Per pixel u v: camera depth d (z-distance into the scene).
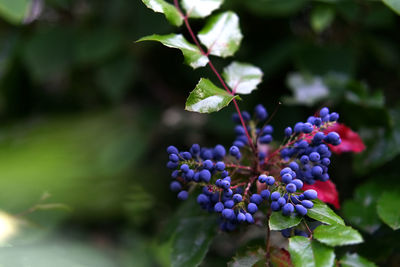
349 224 0.67
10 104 1.03
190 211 0.68
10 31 0.95
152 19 0.85
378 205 0.64
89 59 0.87
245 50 0.87
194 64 0.62
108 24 0.91
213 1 0.65
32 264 0.63
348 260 0.59
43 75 0.91
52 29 0.93
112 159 0.88
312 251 0.57
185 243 0.66
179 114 1.02
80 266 0.65
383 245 0.66
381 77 0.91
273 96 0.86
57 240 0.71
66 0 0.92
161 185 0.92
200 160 0.62
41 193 0.71
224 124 0.84
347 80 0.79
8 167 0.73
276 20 0.88
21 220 0.67
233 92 0.64
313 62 0.83
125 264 0.85
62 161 0.78
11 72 0.99
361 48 0.90
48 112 1.04
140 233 0.92
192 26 0.83
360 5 0.82
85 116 0.96
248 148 0.66
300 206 0.58
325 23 0.79
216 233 0.66
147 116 0.98
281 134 0.83
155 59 0.97
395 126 0.72
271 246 0.62
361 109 0.74
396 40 0.92
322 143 0.62
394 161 0.73
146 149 0.91
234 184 0.63
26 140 0.83
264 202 0.63
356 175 0.72
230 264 0.61
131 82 0.93
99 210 0.84
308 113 0.84
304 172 0.61
